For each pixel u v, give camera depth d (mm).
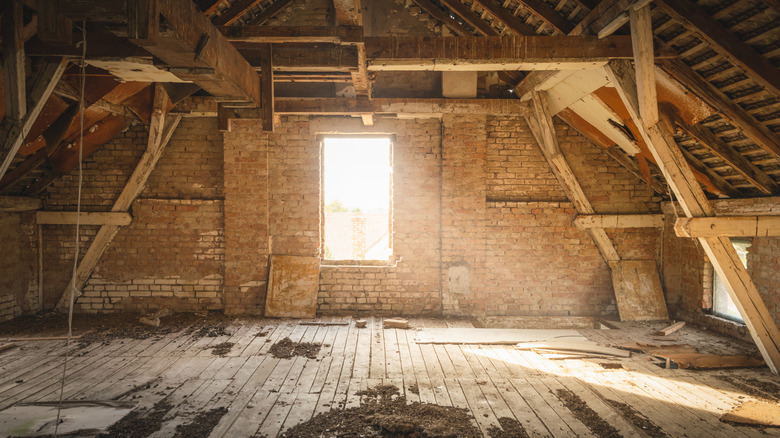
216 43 3037
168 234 6828
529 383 4305
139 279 6848
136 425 3398
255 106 4004
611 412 3668
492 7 5215
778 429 3400
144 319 6293
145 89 5793
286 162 6770
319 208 6879
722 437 3287
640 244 6863
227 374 4461
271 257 6797
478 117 6711
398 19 6590
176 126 6785
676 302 6793
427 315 6828
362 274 6852
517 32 5223
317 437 3260
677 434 3330
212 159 6840
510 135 6836
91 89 4734
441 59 4191
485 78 6758
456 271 6785
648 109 4066
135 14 1961
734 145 4688
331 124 6766
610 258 6820
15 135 3246
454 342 5523
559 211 6844
